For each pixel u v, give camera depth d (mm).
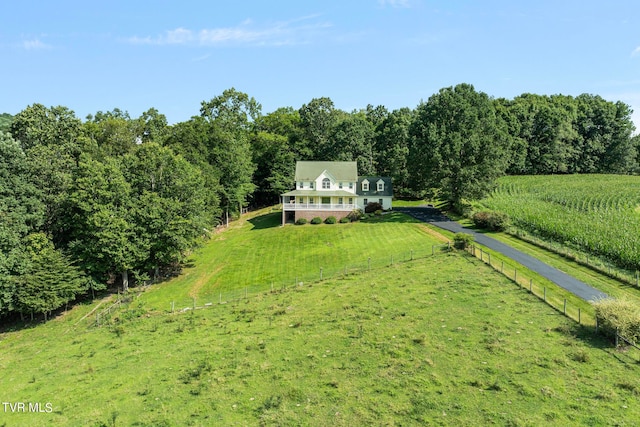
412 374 20453
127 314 36906
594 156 113062
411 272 37375
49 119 59000
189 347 26656
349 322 27609
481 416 17016
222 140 75062
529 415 16875
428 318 27047
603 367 19984
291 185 85438
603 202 68750
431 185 66312
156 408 19109
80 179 44438
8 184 41812
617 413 16578
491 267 36344
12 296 38250
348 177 72562
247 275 46781
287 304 33812
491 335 23938
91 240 43719
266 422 17266
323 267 46438
